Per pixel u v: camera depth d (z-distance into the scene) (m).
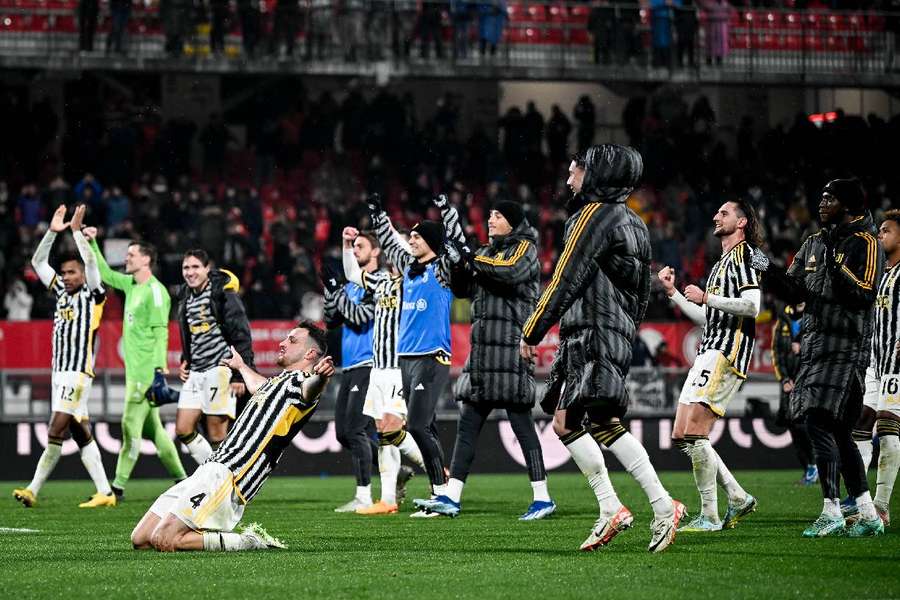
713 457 14.13
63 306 19.83
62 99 46.53
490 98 49.56
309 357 12.14
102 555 11.83
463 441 17.00
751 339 13.99
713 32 45.00
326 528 15.27
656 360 33.44
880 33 45.97
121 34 42.06
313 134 45.31
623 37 44.84
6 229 37.81
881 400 14.48
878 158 46.00
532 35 46.34
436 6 43.88
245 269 38.59
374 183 44.28
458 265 15.95
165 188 43.31
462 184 45.16
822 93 49.41
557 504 19.67
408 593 9.22
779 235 44.78
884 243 14.70
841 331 13.38
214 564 10.91
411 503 20.31
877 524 13.33
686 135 45.72
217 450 12.04
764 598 8.93
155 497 22.17
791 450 31.72
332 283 18.72
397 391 18.06
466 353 31.42
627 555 11.56
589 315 11.36
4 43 42.22
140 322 20.78
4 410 28.70
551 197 45.66
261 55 42.94
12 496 22.69
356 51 43.62
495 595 9.10
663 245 41.28
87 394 20.00
